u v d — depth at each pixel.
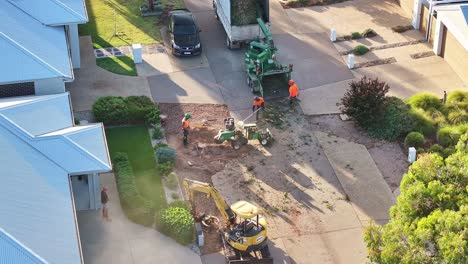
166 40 51.03
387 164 39.28
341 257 33.47
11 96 37.81
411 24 52.38
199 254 33.22
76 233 28.20
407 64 47.84
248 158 39.66
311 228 35.06
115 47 49.91
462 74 45.97
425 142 40.50
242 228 32.62
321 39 50.97
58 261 26.17
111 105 41.84
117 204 35.81
